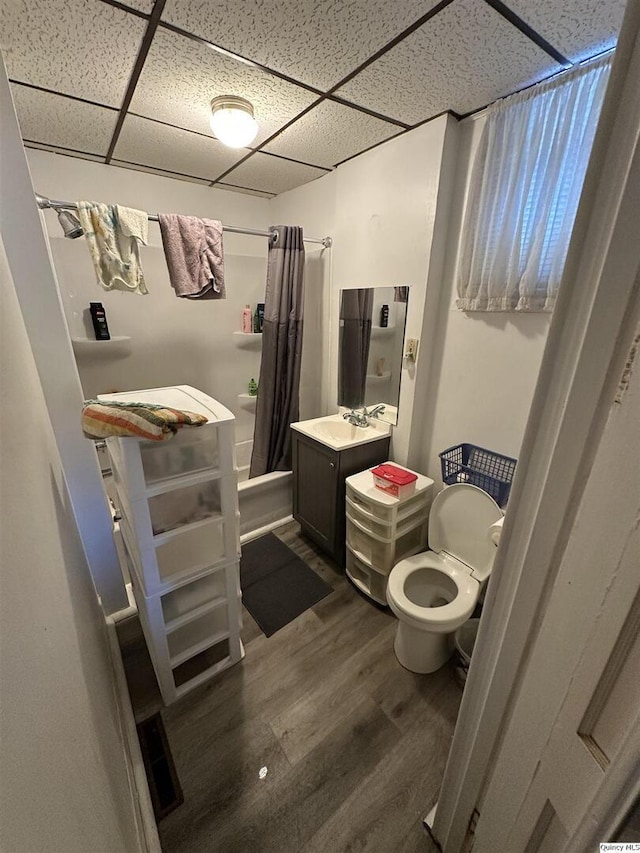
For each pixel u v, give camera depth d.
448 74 1.29
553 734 0.50
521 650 0.61
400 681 1.49
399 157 1.79
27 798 0.35
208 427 1.13
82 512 1.58
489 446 1.78
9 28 1.06
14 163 1.18
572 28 1.05
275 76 1.31
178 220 1.81
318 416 2.81
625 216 0.37
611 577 0.39
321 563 2.19
